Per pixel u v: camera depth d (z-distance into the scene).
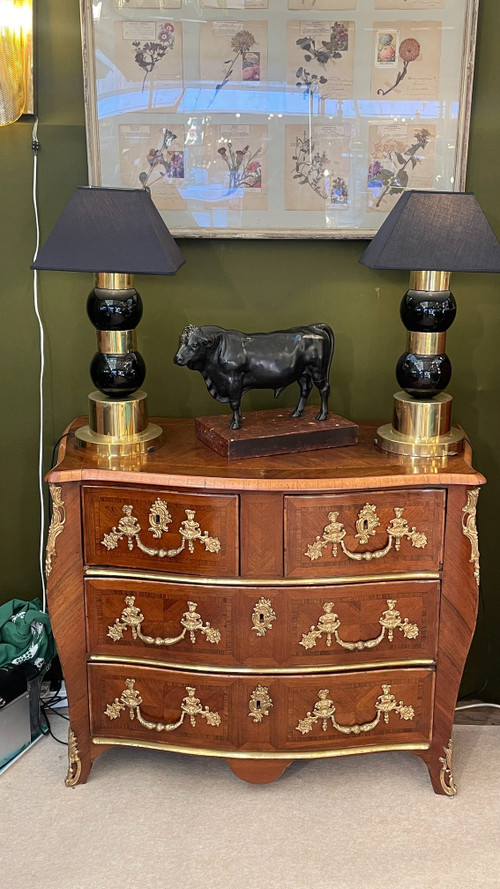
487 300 2.25
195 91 2.12
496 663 2.49
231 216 2.20
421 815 2.04
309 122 2.13
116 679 2.06
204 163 2.16
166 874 1.85
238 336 1.99
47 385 2.35
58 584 2.00
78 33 2.10
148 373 2.33
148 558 1.96
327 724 2.04
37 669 2.28
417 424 1.99
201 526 1.91
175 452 2.01
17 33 2.04
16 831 1.97
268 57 2.09
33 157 2.19
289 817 2.03
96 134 2.14
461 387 2.32
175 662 2.03
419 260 1.79
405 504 1.91
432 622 2.00
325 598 1.95
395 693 2.04
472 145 2.15
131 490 1.92
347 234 2.19
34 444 2.40
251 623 1.96
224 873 1.85
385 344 2.30
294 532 1.90
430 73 2.09
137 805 2.06
